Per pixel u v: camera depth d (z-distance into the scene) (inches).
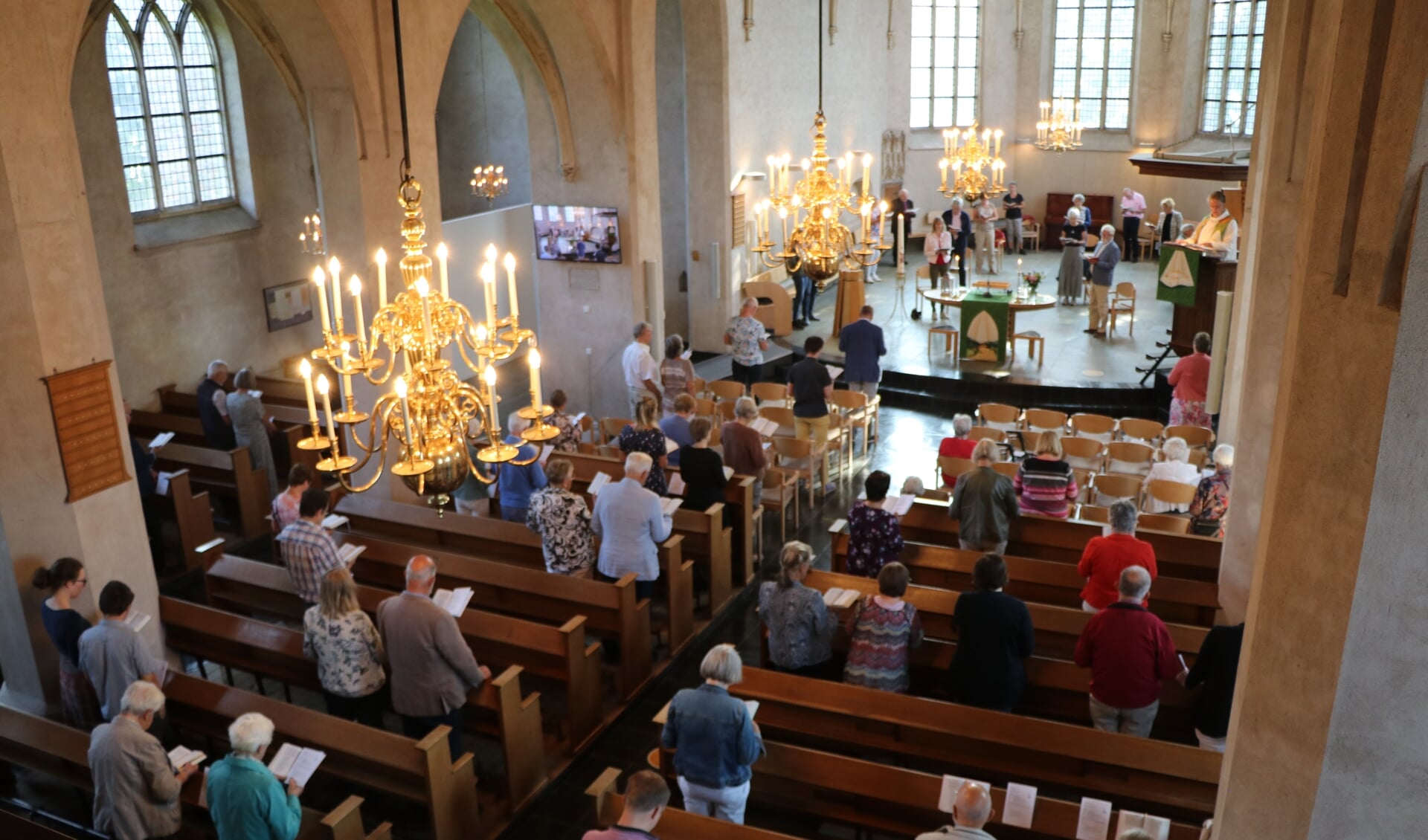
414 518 405.4
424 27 455.8
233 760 229.1
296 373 706.2
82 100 563.5
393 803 305.6
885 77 977.5
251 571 367.9
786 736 302.0
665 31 723.4
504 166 874.8
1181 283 595.5
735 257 756.0
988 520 352.2
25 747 300.2
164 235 621.3
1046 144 1034.1
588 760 327.3
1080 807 233.0
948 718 272.4
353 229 450.3
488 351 219.6
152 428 564.4
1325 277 139.3
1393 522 135.3
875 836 283.7
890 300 848.3
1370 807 146.9
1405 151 126.3
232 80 646.5
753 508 438.3
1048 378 661.9
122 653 284.7
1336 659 144.5
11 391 312.3
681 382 534.3
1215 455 384.2
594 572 396.8
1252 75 926.4
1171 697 295.6
